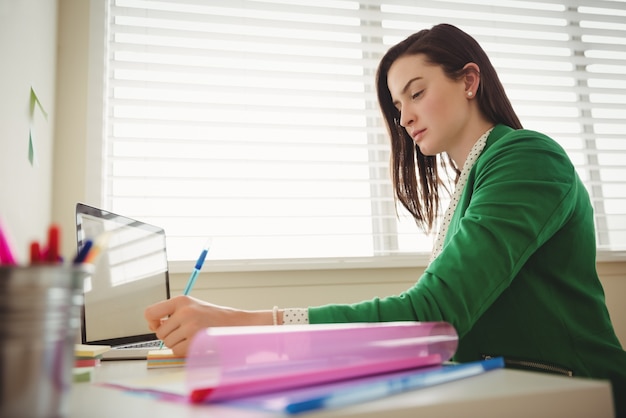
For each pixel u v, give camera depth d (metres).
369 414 0.31
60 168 1.38
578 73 1.85
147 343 1.07
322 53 1.70
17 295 0.30
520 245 0.71
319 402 0.31
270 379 0.38
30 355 0.31
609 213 1.86
